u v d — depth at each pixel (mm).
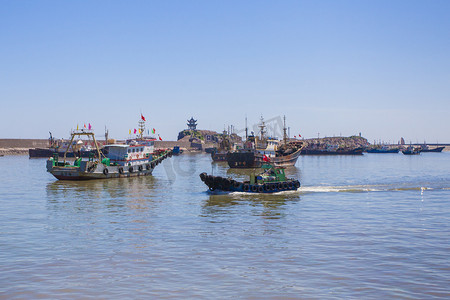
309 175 80188
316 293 17125
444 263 20875
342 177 74875
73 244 24766
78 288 17734
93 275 19312
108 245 24531
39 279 18797
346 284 18094
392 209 37062
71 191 51250
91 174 64125
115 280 18672
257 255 22406
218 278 18906
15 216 33906
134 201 42438
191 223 30984
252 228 29156
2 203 41062
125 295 16984
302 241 25359
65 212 35844
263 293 17156
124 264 20922
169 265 20766
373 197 45000
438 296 16750
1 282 18406
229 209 37281
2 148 195000
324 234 27203
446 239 25734
